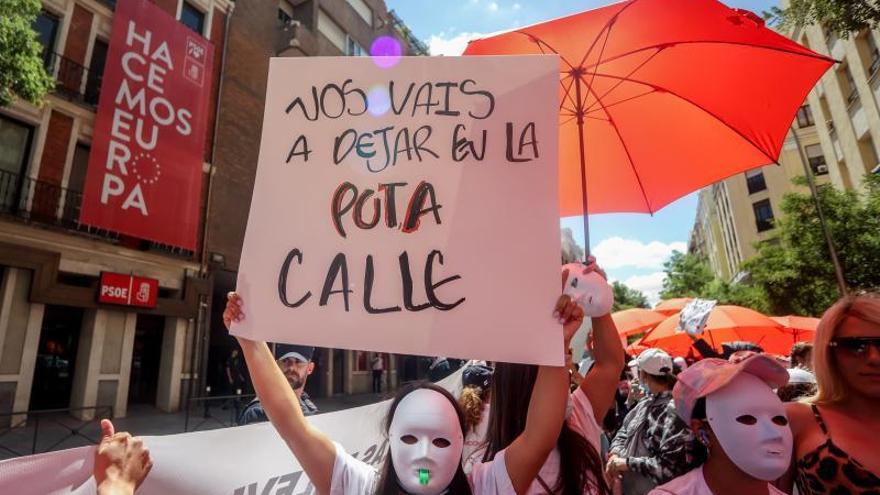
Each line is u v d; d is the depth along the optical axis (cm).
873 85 1243
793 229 1277
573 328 145
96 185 1160
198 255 1464
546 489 157
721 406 139
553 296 146
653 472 269
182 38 1370
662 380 305
